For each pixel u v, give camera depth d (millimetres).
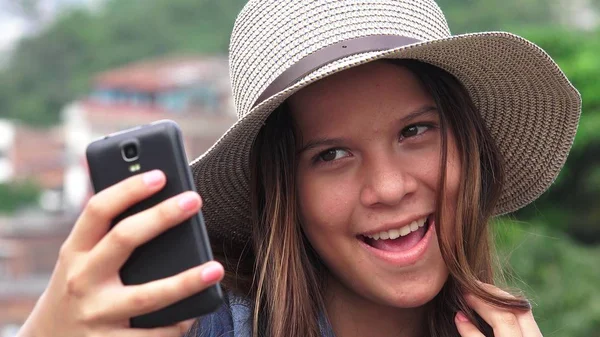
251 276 1641
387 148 1477
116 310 1096
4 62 64938
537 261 6547
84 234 1117
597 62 8430
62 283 1116
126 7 65125
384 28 1479
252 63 1533
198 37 60750
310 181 1510
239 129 1489
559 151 1711
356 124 1463
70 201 41938
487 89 1648
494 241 1817
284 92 1394
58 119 61219
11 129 46812
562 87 1615
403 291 1503
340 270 1537
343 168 1490
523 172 1764
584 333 6043
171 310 1144
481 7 44469
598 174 7836
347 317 1622
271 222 1551
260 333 1552
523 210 7488
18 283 27844
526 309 1557
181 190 1154
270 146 1546
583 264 6605
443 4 45250
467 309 1603
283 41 1485
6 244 31734
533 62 1573
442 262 1534
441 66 1552
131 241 1096
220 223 1706
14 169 45781
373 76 1468
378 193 1457
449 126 1549
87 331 1110
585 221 8125
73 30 63312
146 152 1167
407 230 1503
